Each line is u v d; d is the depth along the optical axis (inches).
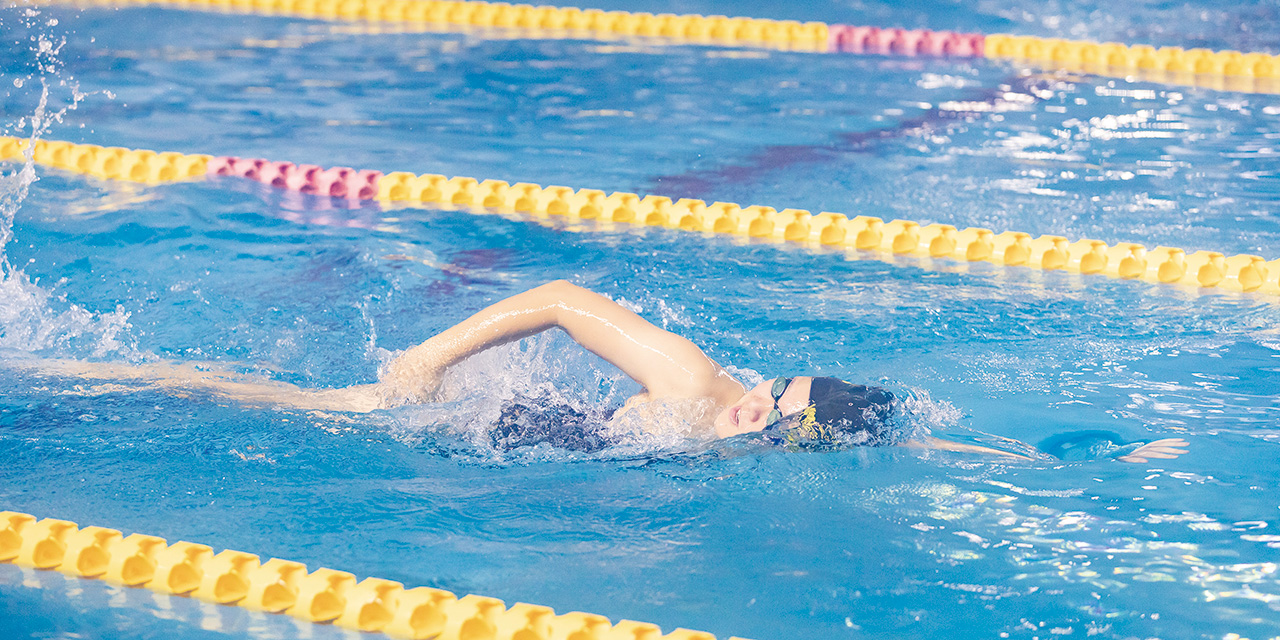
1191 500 147.2
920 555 134.4
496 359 179.9
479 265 253.8
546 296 166.2
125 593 129.2
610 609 123.9
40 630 120.9
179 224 270.4
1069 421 175.2
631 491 150.5
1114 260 259.1
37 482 148.9
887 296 238.8
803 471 155.1
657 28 546.3
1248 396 184.5
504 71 455.2
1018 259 266.2
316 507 144.9
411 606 123.6
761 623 121.0
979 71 473.7
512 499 148.0
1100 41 523.5
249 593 127.6
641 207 296.4
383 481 152.4
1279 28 537.6
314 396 176.7
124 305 218.4
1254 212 290.4
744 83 446.3
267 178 313.0
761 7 589.3
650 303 229.5
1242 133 369.4
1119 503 146.7
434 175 311.4
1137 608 122.6
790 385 163.9
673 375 160.9
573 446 161.6
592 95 422.3
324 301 226.4
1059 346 209.2
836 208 300.0
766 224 287.3
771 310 227.6
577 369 185.3
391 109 394.3
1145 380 192.2
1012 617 121.3
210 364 193.9
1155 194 307.1
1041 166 336.5
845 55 505.0
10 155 322.0
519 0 577.9
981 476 154.6
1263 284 245.9
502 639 119.4
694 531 140.2
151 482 150.0
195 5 561.3
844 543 137.0
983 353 205.3
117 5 553.3
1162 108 405.4
